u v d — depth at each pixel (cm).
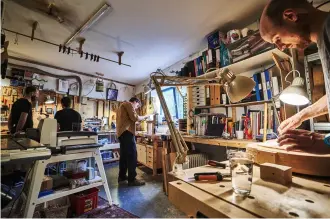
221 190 59
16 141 130
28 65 367
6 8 202
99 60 361
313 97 143
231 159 68
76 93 432
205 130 266
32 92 296
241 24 235
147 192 240
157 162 319
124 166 280
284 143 85
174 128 82
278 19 68
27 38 273
